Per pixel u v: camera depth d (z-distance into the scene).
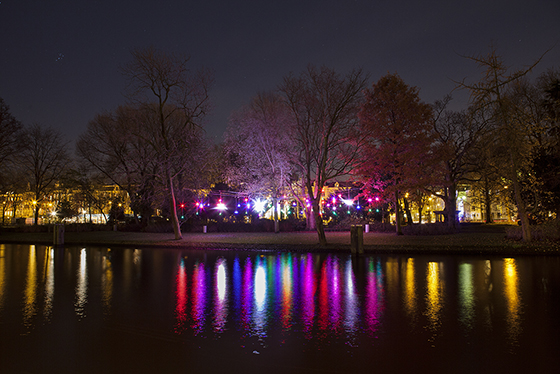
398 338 6.30
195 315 7.94
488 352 5.59
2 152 40.81
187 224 42.62
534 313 7.81
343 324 7.18
